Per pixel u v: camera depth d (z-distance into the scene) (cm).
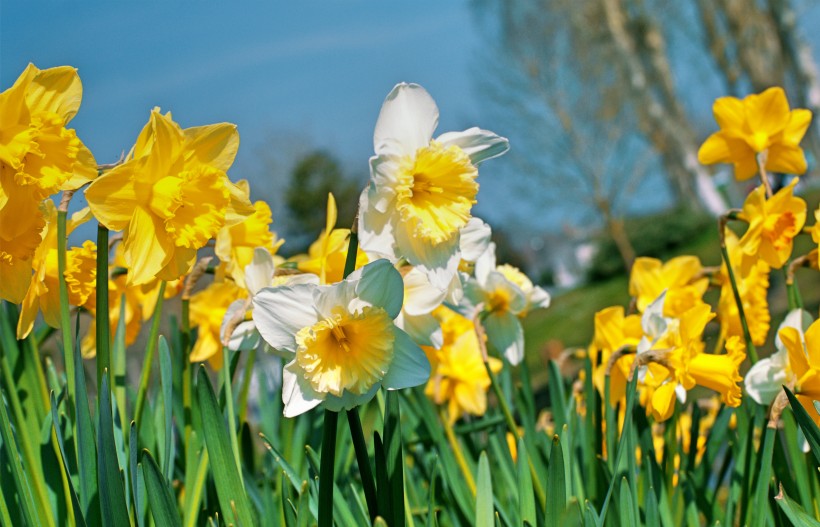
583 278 1841
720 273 132
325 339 98
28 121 99
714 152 134
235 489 103
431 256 100
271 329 98
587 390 124
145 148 101
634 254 1525
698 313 113
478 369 144
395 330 99
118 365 117
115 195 100
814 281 784
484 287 128
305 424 131
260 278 111
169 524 99
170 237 102
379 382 98
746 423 122
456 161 99
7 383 113
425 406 125
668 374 115
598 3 1240
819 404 106
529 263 2273
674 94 1216
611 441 116
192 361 129
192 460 110
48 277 109
